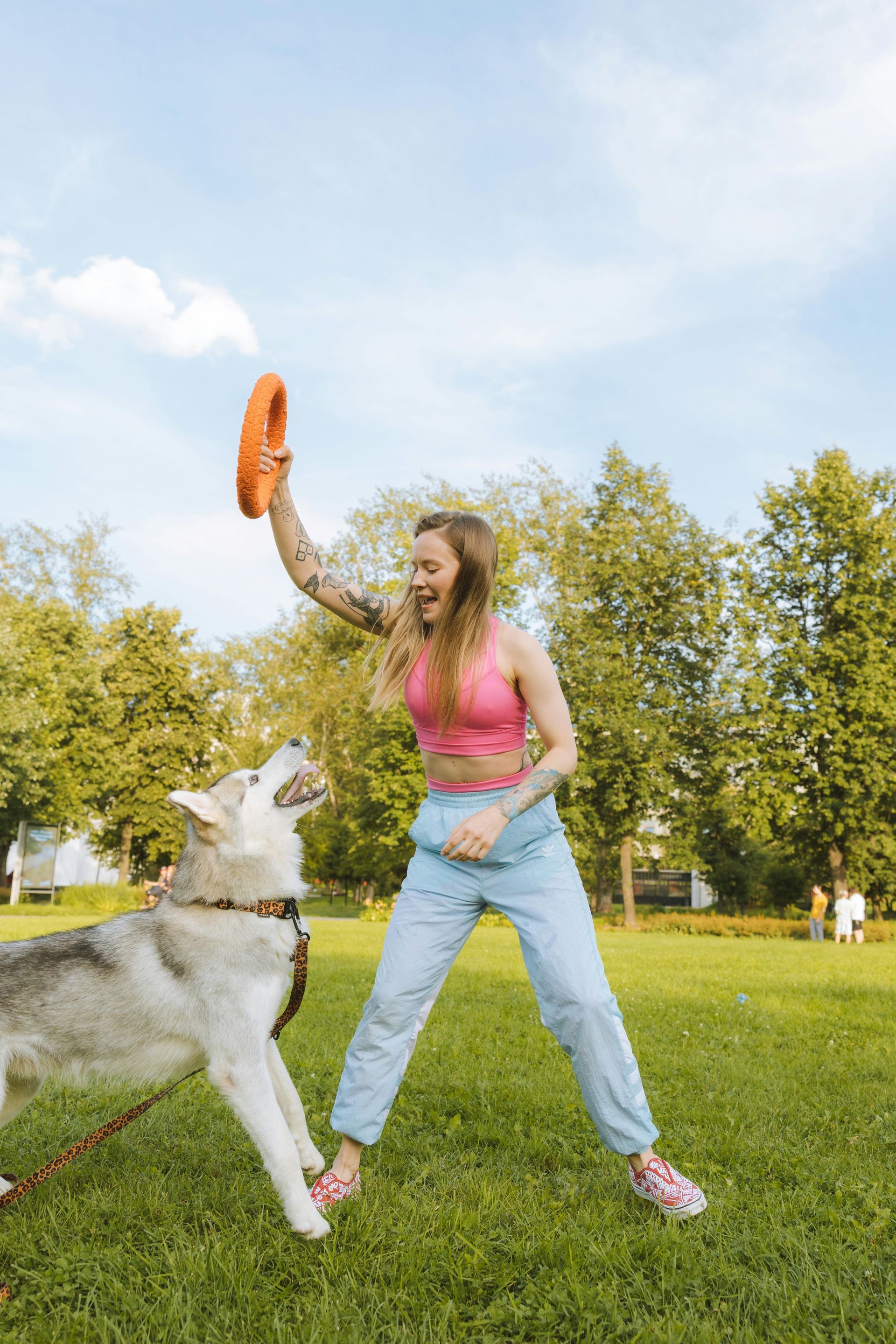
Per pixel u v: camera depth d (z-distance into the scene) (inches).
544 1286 101.3
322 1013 283.7
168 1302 97.0
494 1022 276.4
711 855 1784.0
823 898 979.3
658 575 1283.2
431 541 122.3
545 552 1331.2
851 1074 211.2
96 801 1523.1
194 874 127.0
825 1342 89.9
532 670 122.3
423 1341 90.3
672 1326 91.3
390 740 1283.2
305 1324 92.4
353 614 138.3
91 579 1550.2
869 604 1164.5
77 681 1411.2
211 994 121.4
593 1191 132.6
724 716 1252.5
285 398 133.0
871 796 1123.9
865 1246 111.7
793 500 1245.1
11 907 1098.7
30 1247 109.2
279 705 1641.2
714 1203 126.3
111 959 125.6
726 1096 187.9
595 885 1644.9
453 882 125.8
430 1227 115.2
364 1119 124.0
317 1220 112.4
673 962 553.0
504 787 127.0
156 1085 188.9
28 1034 121.5
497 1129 160.9
